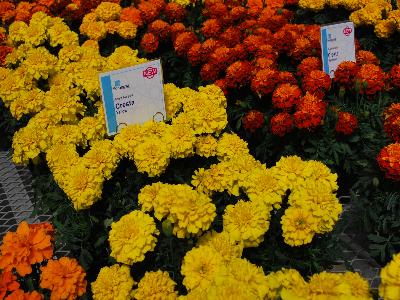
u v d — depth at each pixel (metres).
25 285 0.56
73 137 0.74
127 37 1.15
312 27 1.03
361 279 0.45
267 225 0.55
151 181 0.68
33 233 0.56
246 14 1.19
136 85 0.72
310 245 0.58
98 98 0.88
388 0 1.17
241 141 0.69
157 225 0.59
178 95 0.79
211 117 0.70
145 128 0.68
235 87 0.89
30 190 0.97
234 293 0.43
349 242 0.72
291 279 0.45
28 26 1.15
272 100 0.83
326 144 0.78
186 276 0.49
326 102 0.84
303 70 0.90
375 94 0.86
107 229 0.65
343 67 0.85
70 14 1.22
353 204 0.76
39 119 0.79
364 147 0.77
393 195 0.66
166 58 1.11
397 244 0.66
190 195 0.53
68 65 0.92
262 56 0.95
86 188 0.62
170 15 1.20
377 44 1.11
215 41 1.01
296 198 0.56
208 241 0.54
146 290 0.50
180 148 0.66
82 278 0.53
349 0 1.16
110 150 0.67
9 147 1.13
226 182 0.62
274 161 0.86
